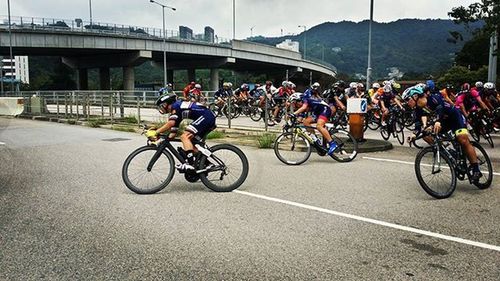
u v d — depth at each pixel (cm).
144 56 5775
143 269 405
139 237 487
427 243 466
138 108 1850
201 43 6394
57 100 2242
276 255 435
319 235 490
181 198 653
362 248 452
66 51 5697
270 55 7812
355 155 962
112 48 5434
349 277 387
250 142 1255
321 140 959
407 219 545
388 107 1341
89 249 454
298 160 938
